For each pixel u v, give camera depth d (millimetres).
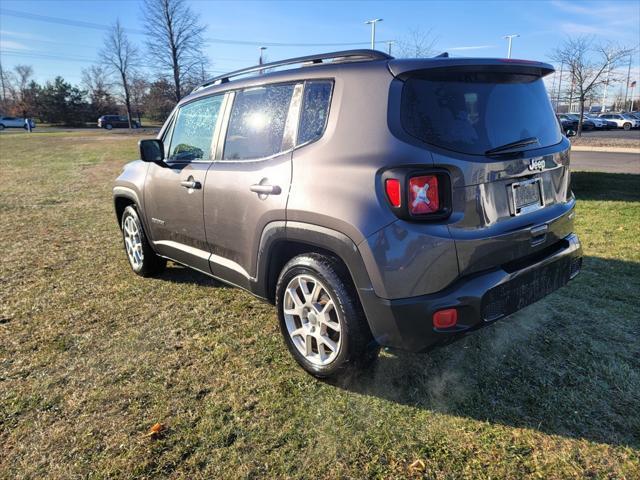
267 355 3137
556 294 3863
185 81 43688
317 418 2496
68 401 2691
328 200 2475
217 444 2324
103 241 6070
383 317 2354
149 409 2602
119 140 31281
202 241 3582
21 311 3914
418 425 2422
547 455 2189
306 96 2805
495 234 2389
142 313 3840
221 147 3406
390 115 2371
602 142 21641
